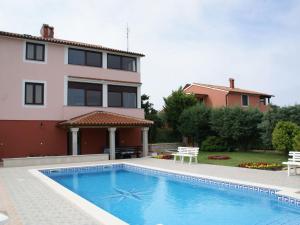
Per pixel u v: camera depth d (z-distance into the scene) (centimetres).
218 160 2059
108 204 1048
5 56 2252
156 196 1157
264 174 1388
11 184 1238
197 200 1074
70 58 2530
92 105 2602
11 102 2252
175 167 1714
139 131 2844
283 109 2247
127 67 2833
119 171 1872
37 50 2383
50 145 2377
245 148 2878
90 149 2567
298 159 1414
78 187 1376
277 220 823
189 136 3300
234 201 1041
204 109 3091
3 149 2205
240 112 2733
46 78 2392
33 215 774
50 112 2394
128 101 2808
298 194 951
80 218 742
